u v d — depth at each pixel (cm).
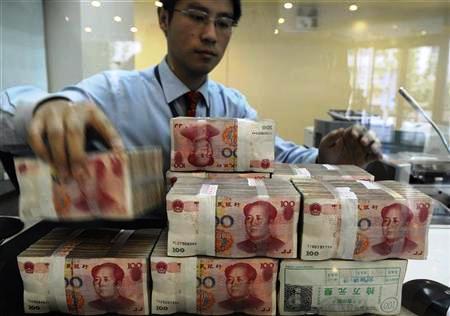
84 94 50
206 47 63
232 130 48
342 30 189
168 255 40
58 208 35
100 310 40
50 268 39
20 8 69
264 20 149
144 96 61
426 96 182
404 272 41
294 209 39
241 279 40
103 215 36
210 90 75
